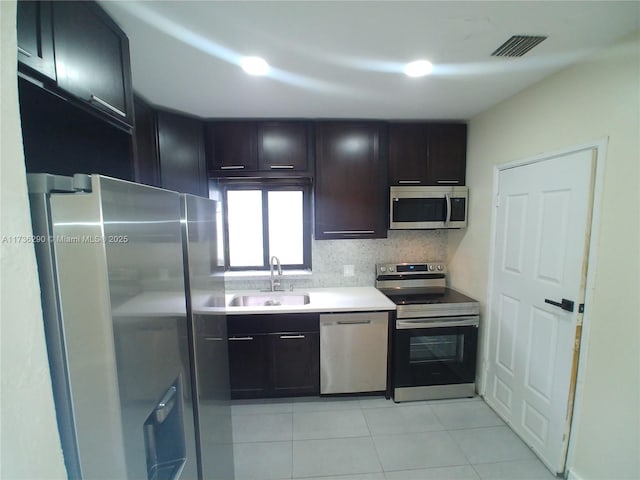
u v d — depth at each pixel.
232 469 1.49
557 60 1.45
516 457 1.73
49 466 0.51
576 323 1.46
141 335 0.69
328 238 2.44
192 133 2.22
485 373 2.23
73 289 0.54
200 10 1.07
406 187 2.39
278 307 2.19
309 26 1.18
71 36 0.89
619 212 1.27
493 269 2.13
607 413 1.33
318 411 2.16
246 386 2.24
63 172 1.08
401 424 2.02
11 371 0.45
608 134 1.31
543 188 1.67
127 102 1.20
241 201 2.73
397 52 1.38
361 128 2.37
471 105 2.08
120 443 0.59
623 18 1.14
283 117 2.29
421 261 2.79
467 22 1.16
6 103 0.45
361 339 2.23
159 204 0.79
